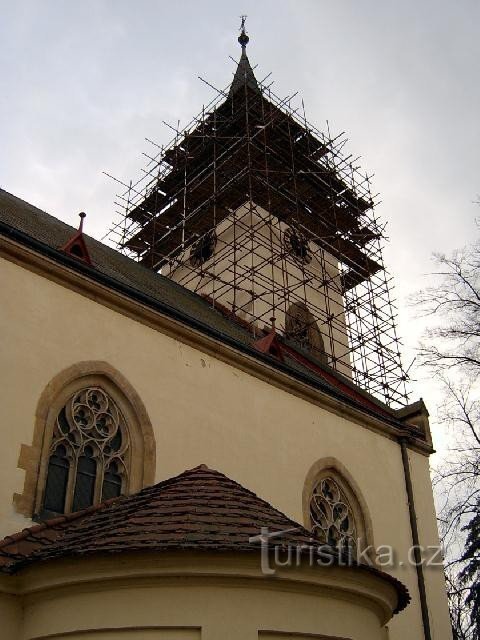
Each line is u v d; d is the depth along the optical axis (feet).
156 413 53.98
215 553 32.89
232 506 39.06
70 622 33.65
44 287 50.24
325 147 121.39
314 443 67.92
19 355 46.68
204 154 118.32
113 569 33.27
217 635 32.24
